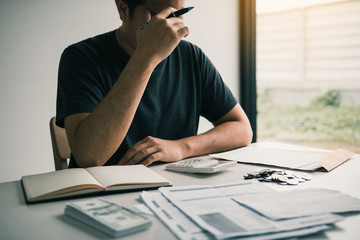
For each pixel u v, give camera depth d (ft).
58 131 3.83
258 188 2.06
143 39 2.99
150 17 3.29
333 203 1.76
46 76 5.70
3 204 1.90
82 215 1.64
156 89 3.86
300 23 17.38
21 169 5.56
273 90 18.80
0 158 5.34
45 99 5.73
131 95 2.87
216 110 4.28
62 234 1.51
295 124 15.72
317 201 1.79
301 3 17.08
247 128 3.93
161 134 3.97
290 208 1.67
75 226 1.60
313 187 2.21
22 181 2.24
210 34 7.79
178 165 2.68
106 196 2.04
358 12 15.64
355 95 16.28
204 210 1.66
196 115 4.30
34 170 5.70
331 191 1.98
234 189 2.04
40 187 2.03
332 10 16.37
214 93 4.28
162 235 1.48
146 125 3.81
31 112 5.60
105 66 3.57
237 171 2.65
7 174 5.43
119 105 2.84
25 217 1.71
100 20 6.16
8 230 1.56
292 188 2.18
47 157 5.82
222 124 3.88
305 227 1.47
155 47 2.90
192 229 1.47
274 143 3.90
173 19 3.00
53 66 5.75
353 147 12.23
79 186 1.99
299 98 17.97
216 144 3.49
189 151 3.21
